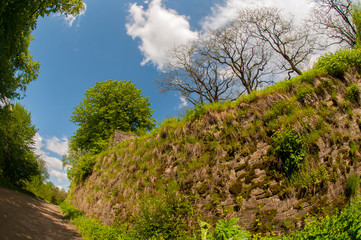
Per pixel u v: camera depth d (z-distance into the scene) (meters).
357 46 9.53
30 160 20.95
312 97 7.20
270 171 6.32
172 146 9.38
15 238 5.65
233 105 8.45
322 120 6.64
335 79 7.58
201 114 9.10
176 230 6.36
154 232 6.38
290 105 7.18
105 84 27.86
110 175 12.40
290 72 20.12
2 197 10.77
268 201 5.91
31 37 10.06
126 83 29.20
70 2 9.80
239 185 6.56
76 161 20.97
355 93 7.16
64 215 13.77
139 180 9.70
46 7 8.63
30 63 10.50
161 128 10.47
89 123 26.47
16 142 18.42
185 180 7.87
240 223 5.96
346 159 6.05
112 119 25.86
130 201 9.41
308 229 4.74
